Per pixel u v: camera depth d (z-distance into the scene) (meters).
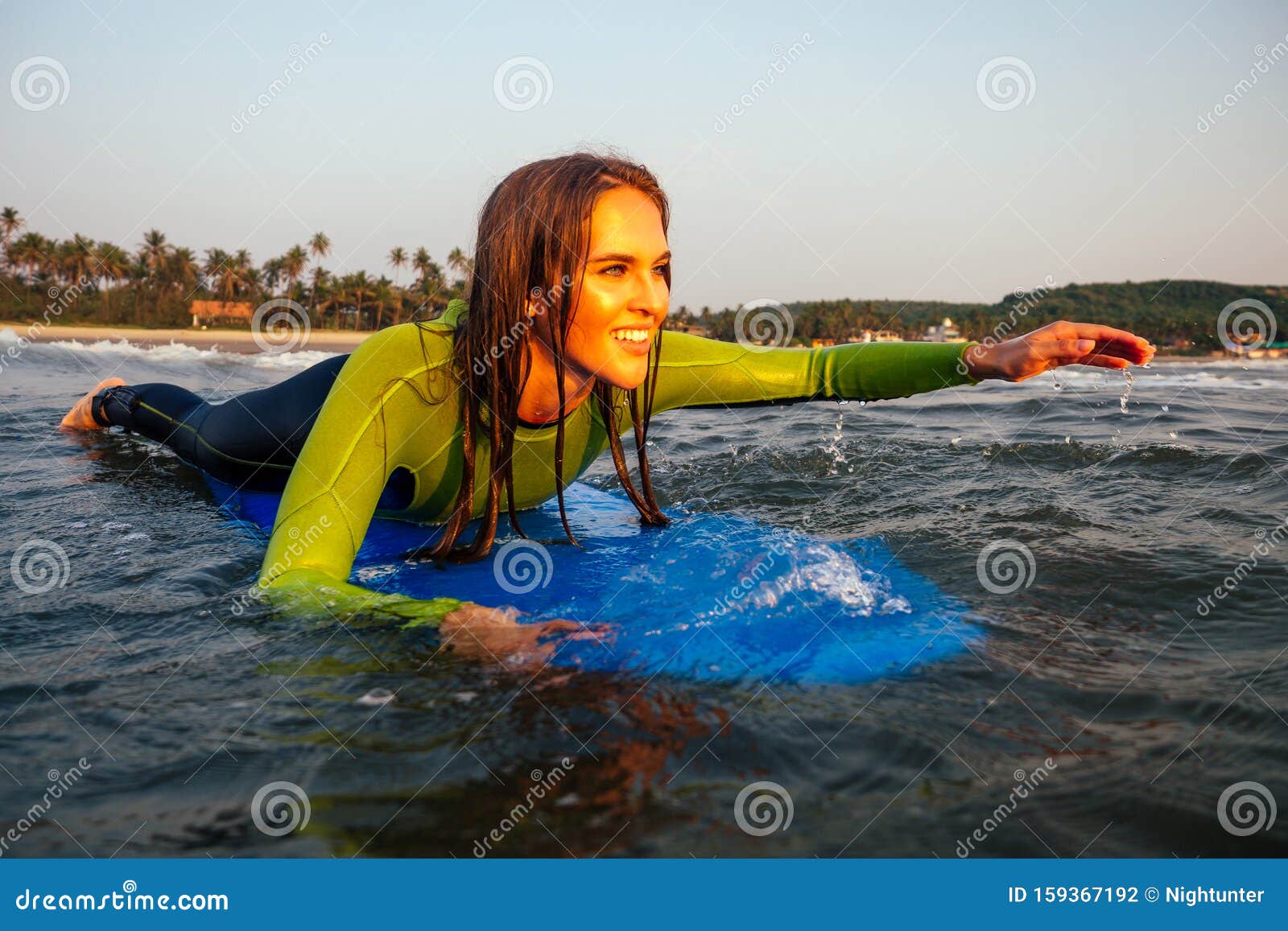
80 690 1.74
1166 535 2.90
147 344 25.42
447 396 2.63
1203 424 5.66
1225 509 3.22
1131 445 4.54
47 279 46.84
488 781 1.40
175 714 1.63
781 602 2.16
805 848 1.23
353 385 2.51
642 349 2.47
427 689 1.72
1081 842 1.24
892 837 1.26
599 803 1.34
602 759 1.47
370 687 1.74
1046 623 2.12
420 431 2.63
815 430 5.66
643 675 1.79
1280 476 3.71
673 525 3.00
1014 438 4.99
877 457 4.46
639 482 4.11
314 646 1.94
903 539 2.90
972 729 1.58
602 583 2.32
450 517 2.75
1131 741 1.53
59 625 2.12
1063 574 2.49
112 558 2.75
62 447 5.01
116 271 48.91
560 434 2.65
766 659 1.87
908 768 1.44
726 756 1.48
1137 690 1.74
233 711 1.63
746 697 1.70
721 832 1.27
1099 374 13.14
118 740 1.53
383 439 2.50
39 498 3.73
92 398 5.36
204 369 12.82
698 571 2.31
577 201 2.36
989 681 1.78
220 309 48.75
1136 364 2.61
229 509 3.54
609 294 2.39
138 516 3.40
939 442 4.93
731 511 3.42
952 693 1.72
